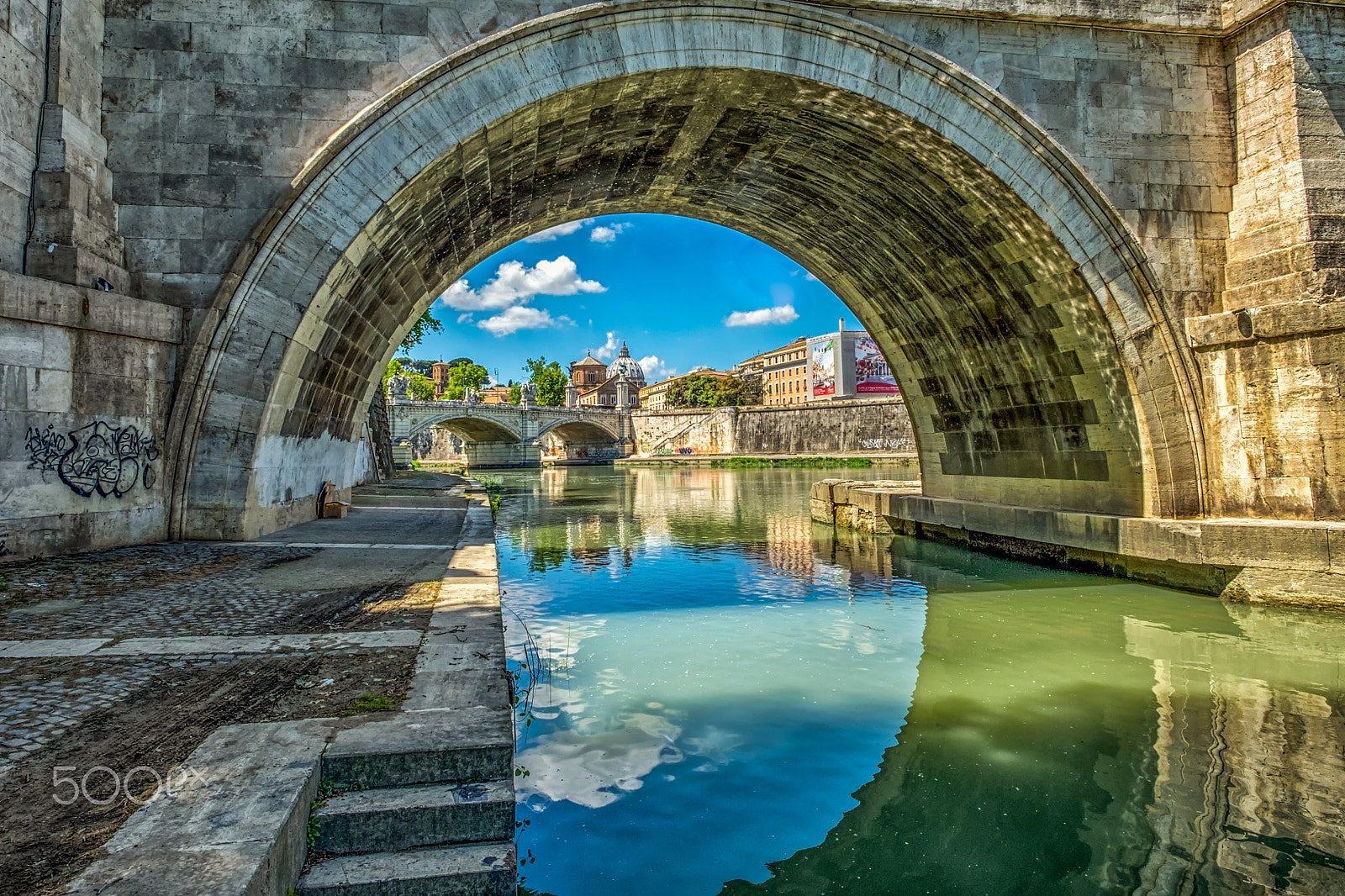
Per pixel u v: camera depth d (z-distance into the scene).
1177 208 11.25
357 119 9.29
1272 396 10.47
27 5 8.42
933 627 9.90
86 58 9.16
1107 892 4.18
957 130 10.76
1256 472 10.62
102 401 8.84
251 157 9.57
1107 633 9.42
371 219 9.55
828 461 63.97
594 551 17.28
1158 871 4.38
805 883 4.29
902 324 16.75
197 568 7.96
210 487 9.69
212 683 4.34
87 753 3.38
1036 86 11.04
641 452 91.12
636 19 9.87
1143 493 11.73
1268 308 10.37
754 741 6.21
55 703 4.01
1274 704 6.87
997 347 14.26
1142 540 11.31
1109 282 11.14
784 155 13.16
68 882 2.38
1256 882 4.23
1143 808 5.10
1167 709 6.84
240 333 9.43
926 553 15.81
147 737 3.57
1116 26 11.14
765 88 10.70
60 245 8.49
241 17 9.58
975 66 10.91
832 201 14.31
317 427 12.55
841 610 10.94
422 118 9.49
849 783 5.48
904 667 8.22
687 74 10.20
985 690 7.44
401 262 12.05
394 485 25.73
